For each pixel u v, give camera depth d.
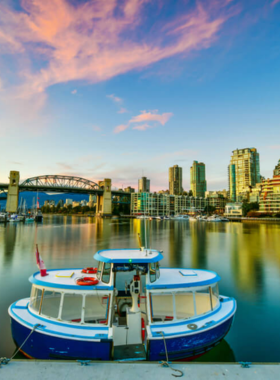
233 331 13.34
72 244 49.25
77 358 8.95
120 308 11.32
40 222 137.25
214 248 44.47
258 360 10.71
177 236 66.94
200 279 11.69
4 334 12.52
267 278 24.02
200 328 9.84
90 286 10.36
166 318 11.59
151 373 6.20
